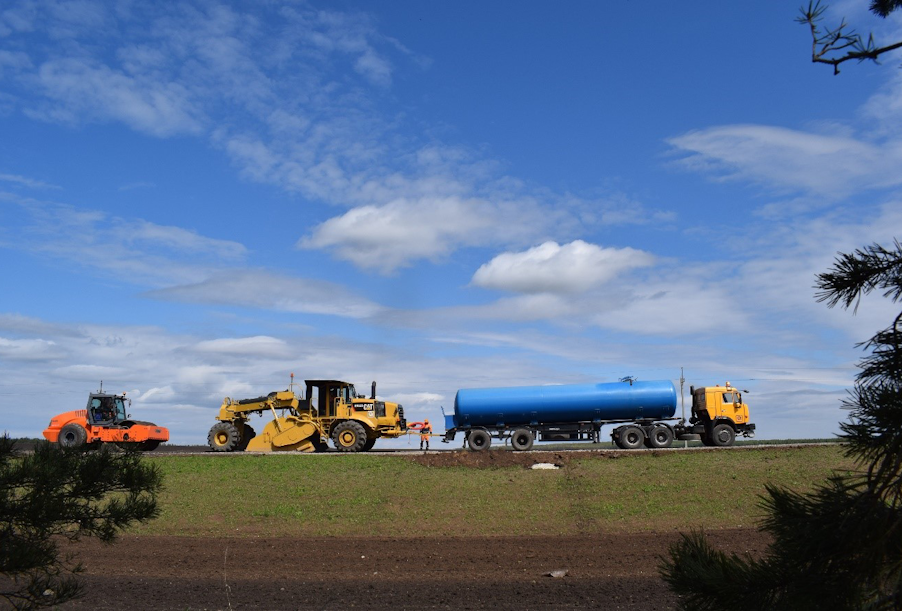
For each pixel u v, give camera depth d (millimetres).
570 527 18781
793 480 21641
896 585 3348
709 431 30984
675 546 4141
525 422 31359
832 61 3943
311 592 11930
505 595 11586
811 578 3506
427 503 21188
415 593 11805
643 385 30938
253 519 20000
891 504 3373
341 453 28375
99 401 30188
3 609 6484
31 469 6336
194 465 25719
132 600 11367
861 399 3525
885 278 3699
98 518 6926
